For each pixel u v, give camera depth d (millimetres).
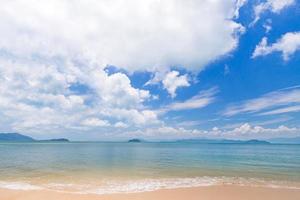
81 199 11617
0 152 54062
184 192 13031
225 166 25672
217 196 12227
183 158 37562
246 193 12820
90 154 47625
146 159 35156
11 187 14250
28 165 25984
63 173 20016
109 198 11805
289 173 20375
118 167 24375
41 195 12328
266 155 46844
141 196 12188
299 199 11711
